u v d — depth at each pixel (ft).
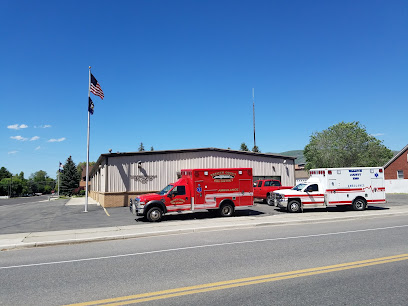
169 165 81.56
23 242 33.63
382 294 16.11
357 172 60.18
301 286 17.47
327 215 52.85
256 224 44.19
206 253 26.63
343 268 20.86
